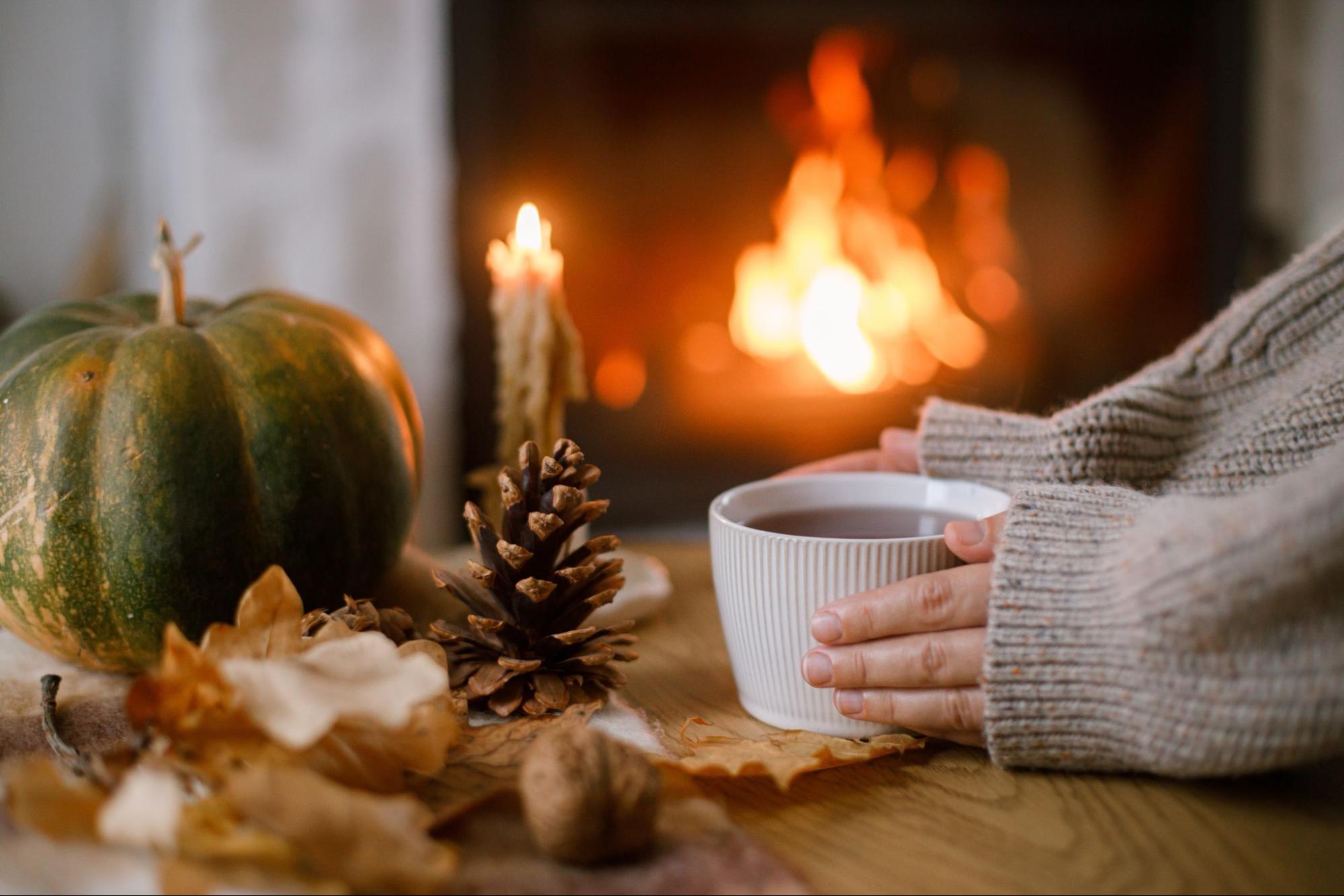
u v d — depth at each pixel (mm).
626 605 774
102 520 666
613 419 1831
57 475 664
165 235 705
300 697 557
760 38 1726
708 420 1820
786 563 646
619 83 1762
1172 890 565
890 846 589
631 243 1816
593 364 1828
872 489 726
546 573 674
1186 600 595
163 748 566
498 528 834
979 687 638
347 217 1556
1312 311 737
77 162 1564
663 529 1760
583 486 679
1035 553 632
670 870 563
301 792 533
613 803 556
